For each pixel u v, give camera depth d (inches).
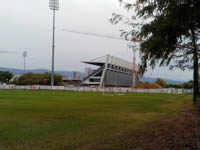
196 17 135.3
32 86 2561.5
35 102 848.3
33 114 517.0
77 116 487.8
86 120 431.8
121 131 318.7
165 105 786.2
